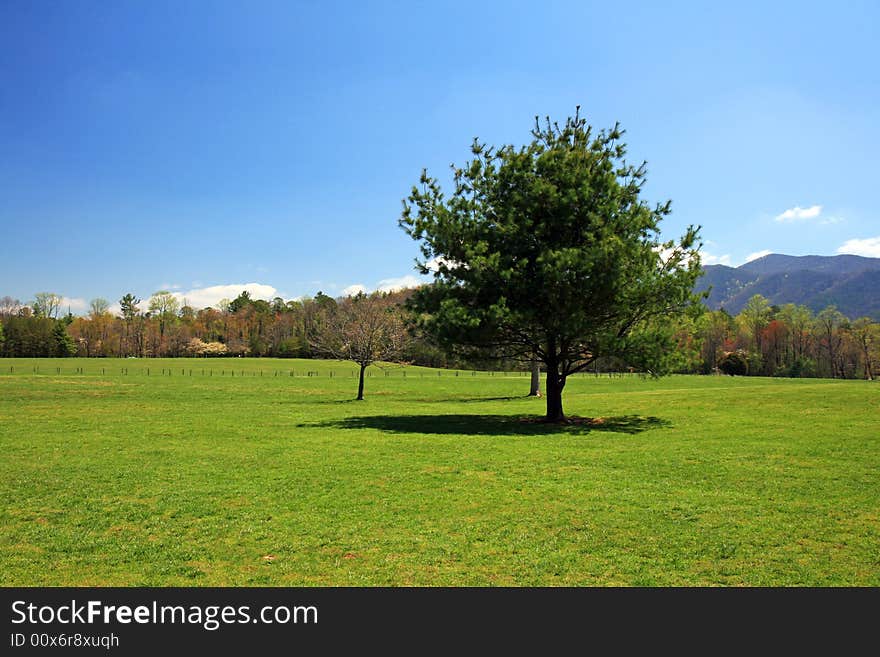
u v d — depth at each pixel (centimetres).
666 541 887
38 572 780
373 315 4516
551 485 1254
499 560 816
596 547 864
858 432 1838
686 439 1859
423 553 842
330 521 993
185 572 780
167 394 4388
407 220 2455
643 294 2177
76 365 9131
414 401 3991
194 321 15888
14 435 2080
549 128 2555
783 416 2267
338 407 3409
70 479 1327
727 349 10556
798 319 10212
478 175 2458
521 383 6169
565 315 2177
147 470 1432
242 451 1719
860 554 827
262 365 9881
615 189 2250
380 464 1502
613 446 1767
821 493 1151
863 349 9162
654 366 2194
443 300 2294
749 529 938
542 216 2284
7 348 11869
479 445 1816
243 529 951
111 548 865
